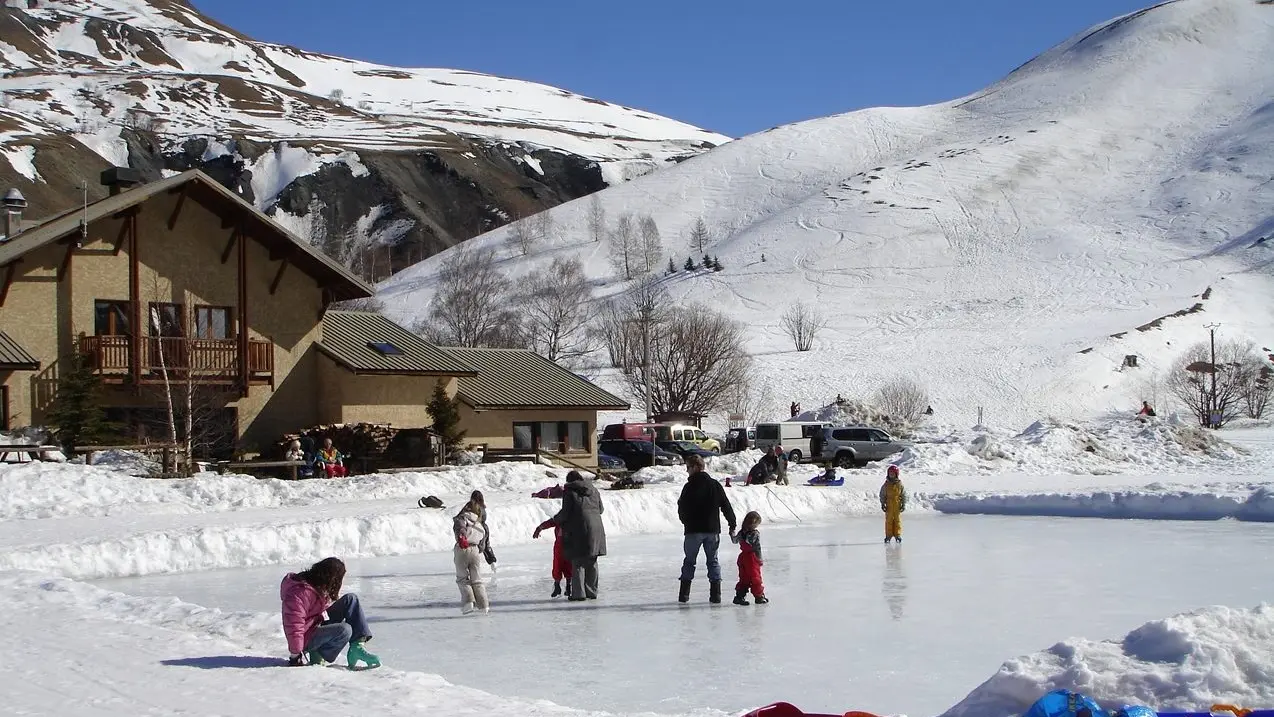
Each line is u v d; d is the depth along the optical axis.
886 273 155.62
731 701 10.48
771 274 160.75
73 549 18.98
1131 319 115.44
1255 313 120.31
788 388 94.12
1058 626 14.12
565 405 45.12
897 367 99.94
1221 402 87.69
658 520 28.17
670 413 75.81
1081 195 195.25
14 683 9.46
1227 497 30.31
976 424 84.62
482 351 48.06
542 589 18.17
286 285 39.34
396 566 20.83
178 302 36.81
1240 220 168.50
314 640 10.57
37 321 34.19
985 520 30.62
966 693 10.70
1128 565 20.12
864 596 16.86
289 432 39.12
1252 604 15.48
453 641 13.65
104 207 34.59
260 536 21.31
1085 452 48.34
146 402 35.81
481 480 33.28
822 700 10.49
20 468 26.25
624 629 14.38
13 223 39.66
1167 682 7.59
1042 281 143.50
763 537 26.38
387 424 40.25
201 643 11.33
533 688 11.12
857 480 40.12
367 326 43.41
